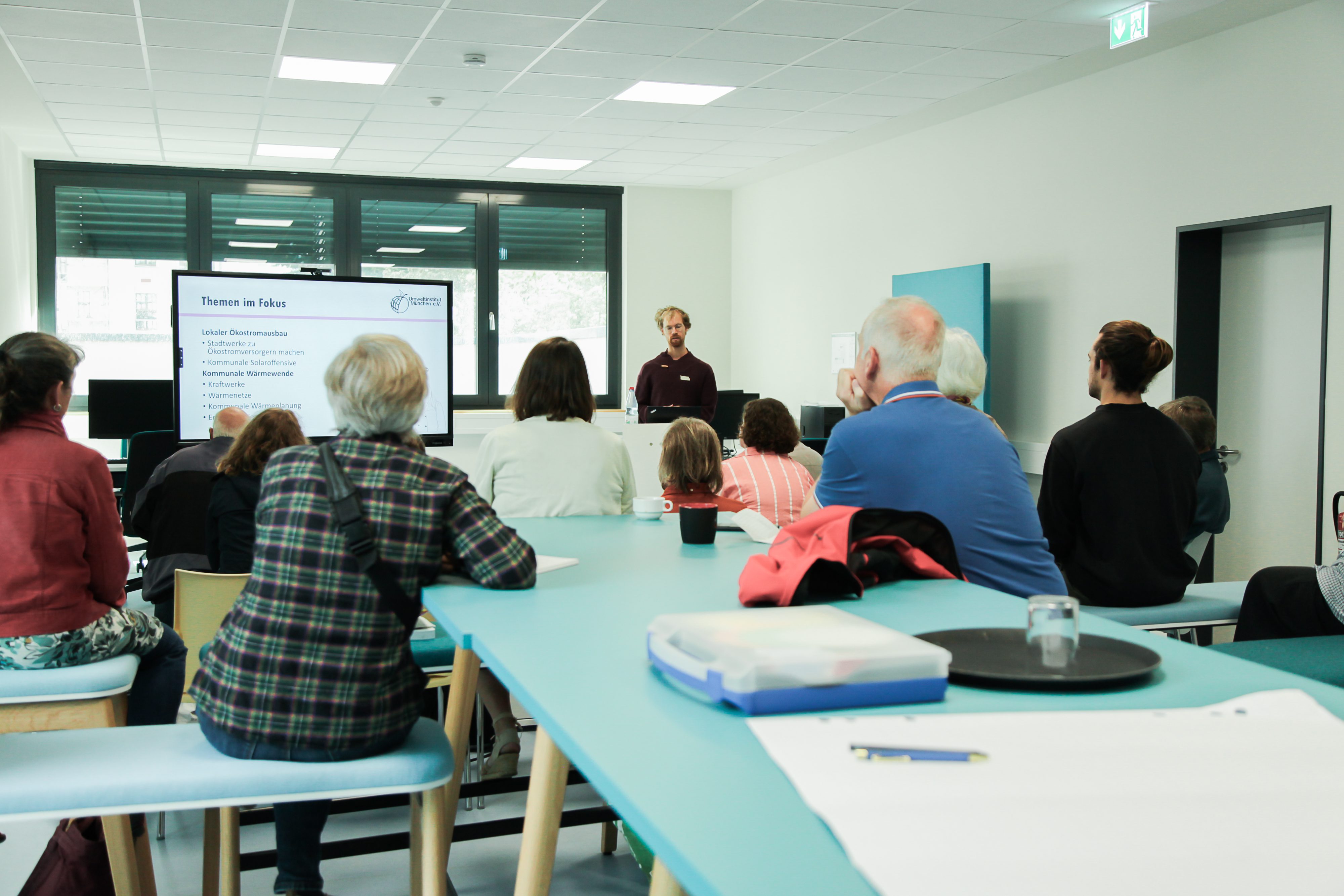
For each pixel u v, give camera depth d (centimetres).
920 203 733
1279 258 495
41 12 489
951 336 250
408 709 165
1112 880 57
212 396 425
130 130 732
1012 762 75
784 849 62
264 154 816
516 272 965
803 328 891
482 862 253
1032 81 595
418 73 596
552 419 279
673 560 178
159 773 154
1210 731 81
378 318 448
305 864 192
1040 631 103
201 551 350
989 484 176
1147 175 544
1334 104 446
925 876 57
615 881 241
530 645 116
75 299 847
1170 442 272
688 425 295
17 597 215
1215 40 501
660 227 990
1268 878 57
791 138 764
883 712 89
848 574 135
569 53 560
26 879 240
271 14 496
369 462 159
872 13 493
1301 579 254
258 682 157
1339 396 450
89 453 228
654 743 82
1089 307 584
